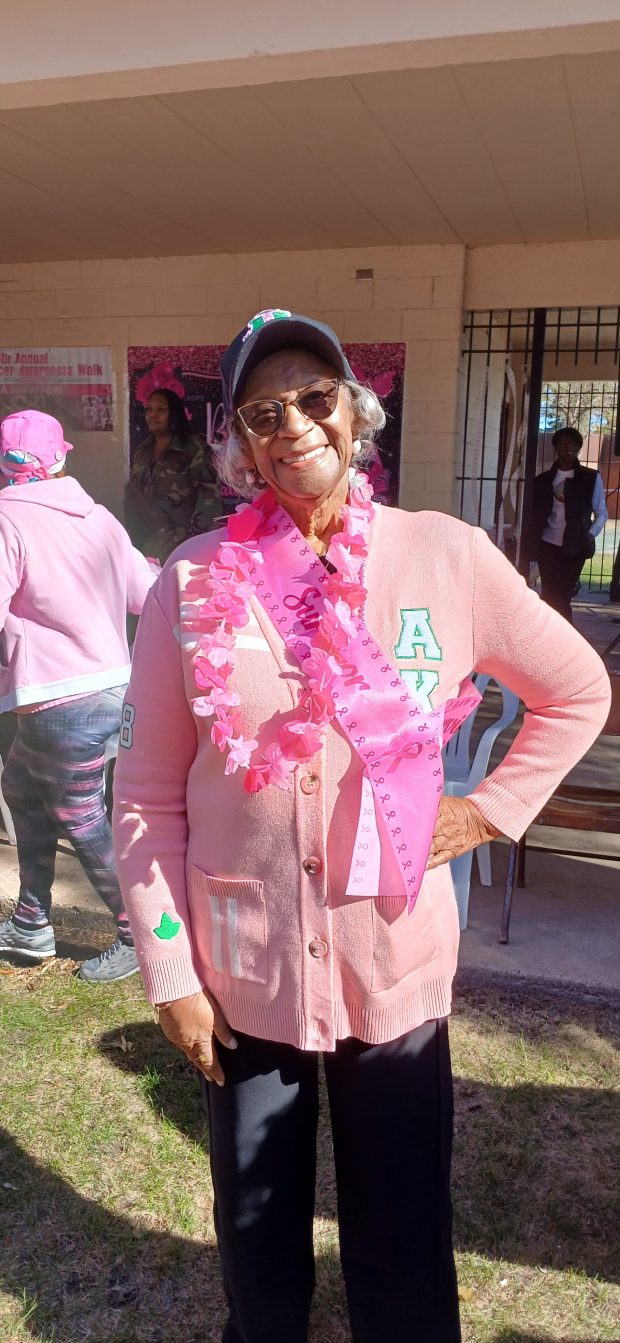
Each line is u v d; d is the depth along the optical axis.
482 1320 2.05
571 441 8.36
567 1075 2.84
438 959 1.52
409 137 5.50
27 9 3.71
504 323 8.56
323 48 3.47
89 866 3.24
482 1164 2.48
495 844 4.51
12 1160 2.50
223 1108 1.56
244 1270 1.58
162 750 1.52
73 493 3.08
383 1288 1.53
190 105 5.04
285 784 1.37
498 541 8.92
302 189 6.51
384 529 1.48
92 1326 2.05
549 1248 2.24
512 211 6.93
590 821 3.43
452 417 8.08
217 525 8.55
